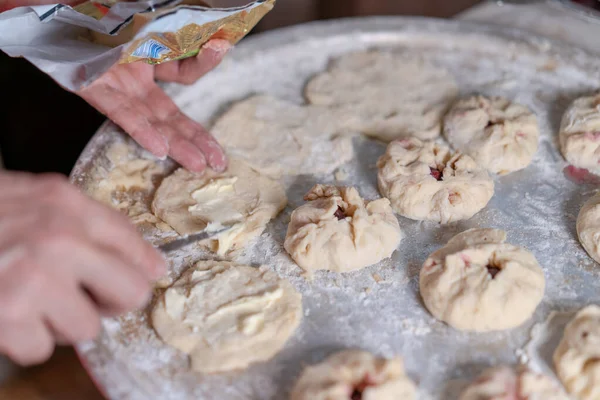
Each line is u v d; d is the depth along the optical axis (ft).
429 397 1.43
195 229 1.71
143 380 1.45
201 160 1.81
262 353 1.49
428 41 2.23
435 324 1.55
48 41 1.80
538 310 1.56
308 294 1.61
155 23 1.50
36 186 1.34
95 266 1.30
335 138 1.95
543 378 1.39
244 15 1.68
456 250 1.61
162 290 1.61
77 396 1.92
